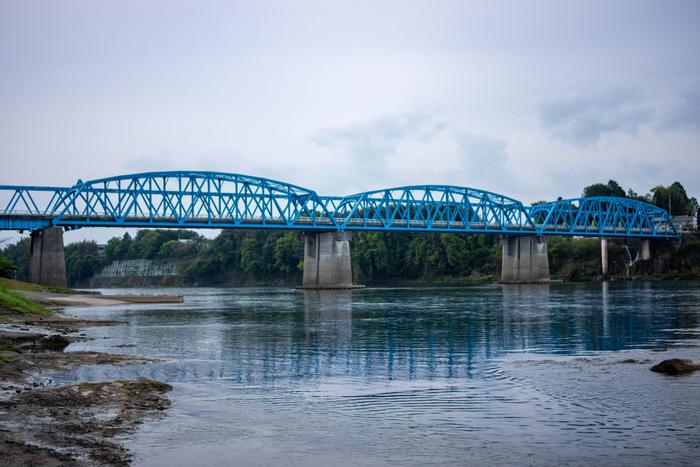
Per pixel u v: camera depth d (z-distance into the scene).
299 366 41.28
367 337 58.66
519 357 44.44
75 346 50.94
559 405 29.41
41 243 163.50
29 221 162.12
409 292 171.12
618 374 36.38
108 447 22.78
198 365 41.41
